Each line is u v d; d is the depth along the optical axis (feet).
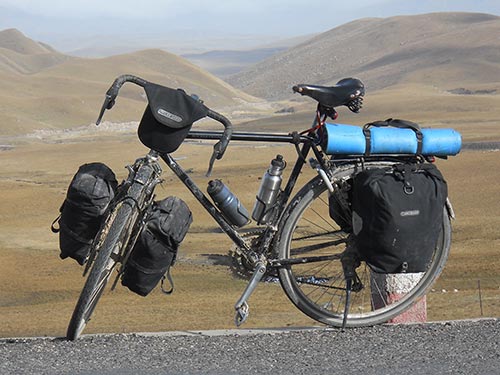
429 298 99.14
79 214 13.21
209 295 119.24
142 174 13.28
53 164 474.08
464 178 274.98
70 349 12.25
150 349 12.27
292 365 11.19
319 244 14.88
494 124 555.69
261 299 107.34
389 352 11.87
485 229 184.75
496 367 10.77
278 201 14.53
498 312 83.82
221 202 13.94
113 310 113.09
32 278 158.92
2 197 285.43
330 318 15.02
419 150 14.17
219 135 13.60
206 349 12.30
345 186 14.40
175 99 13.11
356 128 14.20
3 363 11.28
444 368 10.80
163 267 13.35
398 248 13.55
